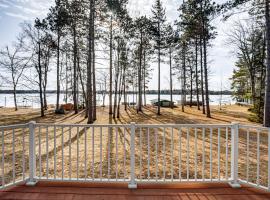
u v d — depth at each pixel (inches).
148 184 156.5
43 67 971.3
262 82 703.7
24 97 1222.9
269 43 477.7
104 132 482.0
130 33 876.0
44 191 144.9
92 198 136.3
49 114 957.2
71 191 145.2
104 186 152.9
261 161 263.9
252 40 770.8
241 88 1251.2
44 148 332.8
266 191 146.1
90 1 629.9
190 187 152.5
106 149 332.5
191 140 400.2
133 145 153.0
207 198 137.0
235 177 154.7
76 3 692.7
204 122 690.2
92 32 646.5
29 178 156.5
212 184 157.0
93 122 699.4
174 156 287.9
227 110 1167.6
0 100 2301.9
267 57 482.0
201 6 748.6
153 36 933.8
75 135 454.0
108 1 685.9
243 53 789.2
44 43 871.1
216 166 244.2
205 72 816.3
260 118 636.7
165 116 871.1
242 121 694.5
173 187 152.3
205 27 789.2
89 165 249.9
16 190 146.1
